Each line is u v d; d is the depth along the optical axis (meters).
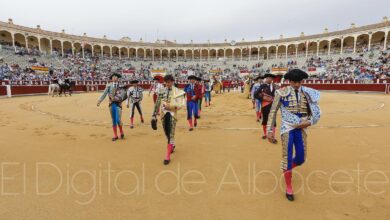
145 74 39.97
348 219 2.29
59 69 32.91
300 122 2.67
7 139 5.37
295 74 2.60
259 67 44.09
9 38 39.38
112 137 5.54
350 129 6.07
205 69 46.38
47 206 2.58
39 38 40.09
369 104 12.12
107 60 45.00
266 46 48.56
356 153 4.16
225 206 2.55
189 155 4.19
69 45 47.66
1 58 28.45
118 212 2.45
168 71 44.41
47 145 4.87
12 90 19.97
